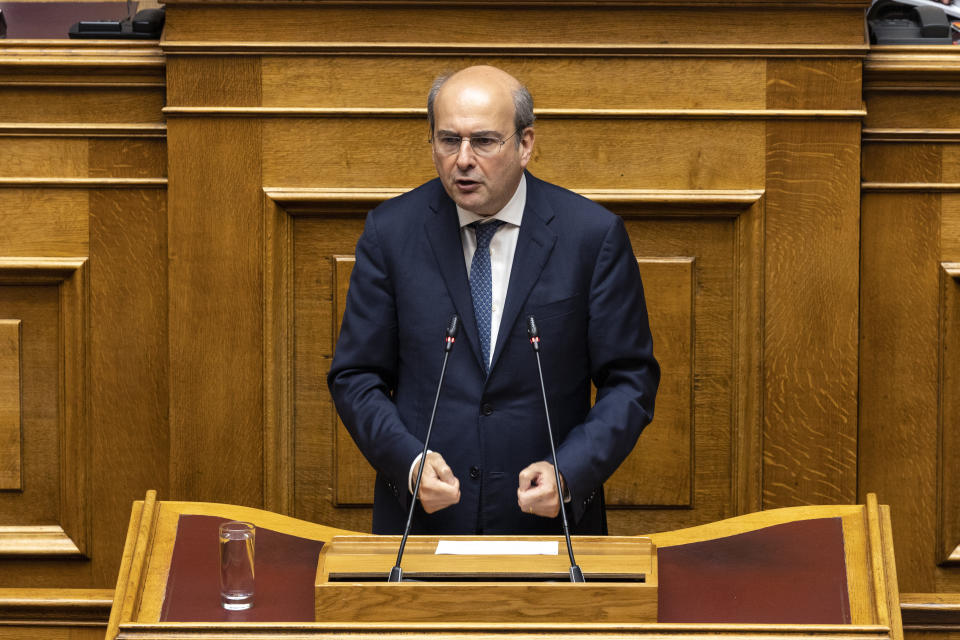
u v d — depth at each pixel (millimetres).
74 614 11039
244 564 6812
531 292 8344
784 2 10984
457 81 8023
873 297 11547
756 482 11477
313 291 11586
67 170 11656
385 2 11086
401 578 6766
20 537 11891
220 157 11320
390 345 8641
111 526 11914
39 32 12711
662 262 11438
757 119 11164
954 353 11523
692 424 11562
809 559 7281
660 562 7316
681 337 11484
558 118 11227
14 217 11672
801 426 11438
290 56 11211
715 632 6207
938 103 11406
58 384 11828
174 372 11523
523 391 8344
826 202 11227
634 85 11195
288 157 11328
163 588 6973
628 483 11633
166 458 11875
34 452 11883
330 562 6930
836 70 11094
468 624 6230
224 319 11477
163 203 11672
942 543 11641
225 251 11414
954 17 11938
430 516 8375
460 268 8406
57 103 11586
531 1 11039
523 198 8516
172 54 11211
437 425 8367
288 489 11688
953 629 10914
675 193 11258
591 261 8438
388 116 11242
